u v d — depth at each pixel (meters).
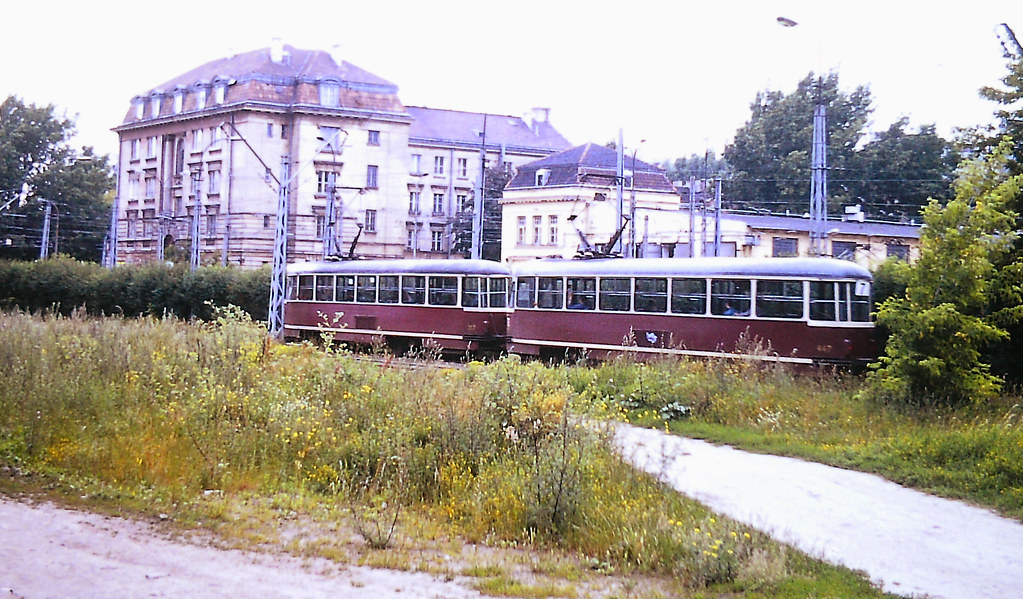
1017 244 20.00
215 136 67.56
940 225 18.16
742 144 67.06
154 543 9.80
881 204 58.47
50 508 11.03
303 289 36.47
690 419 18.70
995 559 10.20
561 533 10.74
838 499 12.75
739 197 65.31
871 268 27.06
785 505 12.37
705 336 24.58
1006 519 11.91
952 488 13.27
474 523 11.23
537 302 29.02
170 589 8.24
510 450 13.52
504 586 8.75
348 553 9.81
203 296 51.06
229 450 13.67
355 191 68.12
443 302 31.52
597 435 13.62
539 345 28.78
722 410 18.72
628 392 19.89
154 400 15.95
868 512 12.12
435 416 14.68
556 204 59.53
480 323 31.02
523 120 86.75
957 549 10.55
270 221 66.06
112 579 8.47
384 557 9.62
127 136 75.88
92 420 14.92
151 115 73.44
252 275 50.12
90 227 76.12
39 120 75.19
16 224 72.44
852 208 50.00
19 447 13.56
